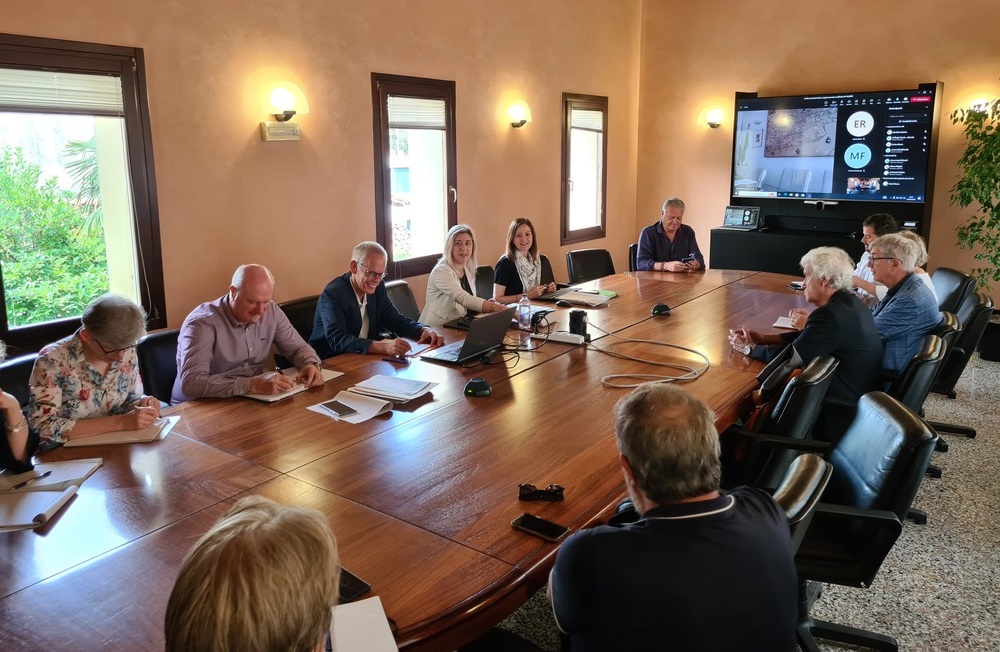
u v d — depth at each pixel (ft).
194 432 7.82
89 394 7.98
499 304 13.83
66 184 12.33
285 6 14.92
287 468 6.90
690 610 4.01
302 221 15.90
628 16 25.26
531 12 21.18
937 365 9.54
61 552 5.47
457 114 19.29
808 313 12.61
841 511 6.37
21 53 11.23
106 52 12.22
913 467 6.33
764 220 24.00
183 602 2.56
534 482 6.56
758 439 8.17
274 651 2.55
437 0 18.25
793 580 4.31
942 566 9.37
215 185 14.17
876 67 22.08
